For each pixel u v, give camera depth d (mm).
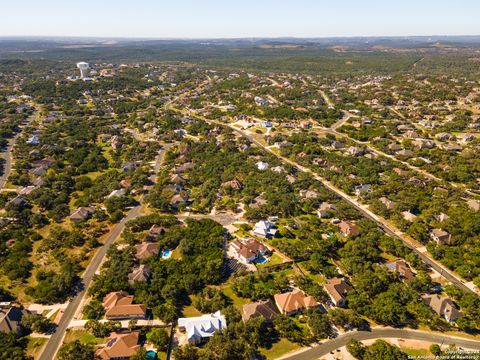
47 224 143875
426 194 166000
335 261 123000
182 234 132625
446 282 112812
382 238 130750
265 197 163375
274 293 106125
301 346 88625
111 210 152125
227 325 92625
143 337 90312
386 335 92375
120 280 106875
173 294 101812
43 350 86188
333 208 155250
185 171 199375
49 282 107375
